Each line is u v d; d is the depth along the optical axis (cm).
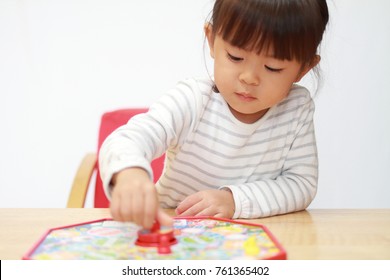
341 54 153
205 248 51
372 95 155
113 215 56
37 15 153
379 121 156
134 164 62
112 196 58
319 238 62
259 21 74
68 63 155
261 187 83
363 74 154
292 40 75
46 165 159
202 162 95
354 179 159
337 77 154
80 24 154
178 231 58
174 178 99
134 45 155
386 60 154
